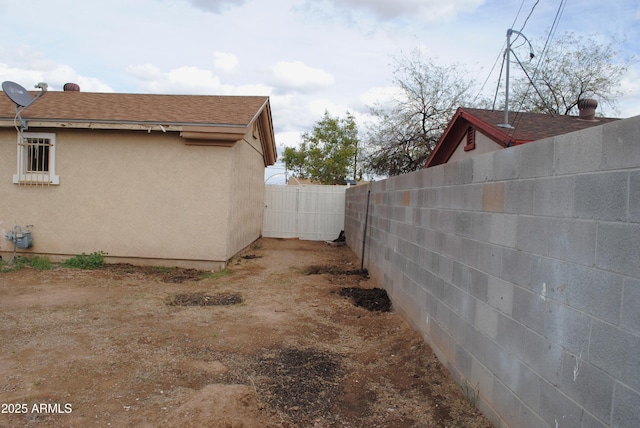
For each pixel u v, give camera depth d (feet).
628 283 6.93
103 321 19.62
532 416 9.62
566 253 8.56
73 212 33.09
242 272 32.65
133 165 32.78
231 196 33.45
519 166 10.46
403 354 16.72
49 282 27.04
